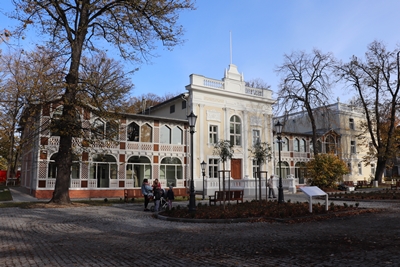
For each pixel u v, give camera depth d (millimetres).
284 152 41938
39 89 19812
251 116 36844
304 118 50750
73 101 18922
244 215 13750
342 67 42969
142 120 30516
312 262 6734
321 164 36312
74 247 8516
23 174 39625
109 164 28703
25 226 12227
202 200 25562
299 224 12398
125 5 19750
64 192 20078
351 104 49438
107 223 13016
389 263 6559
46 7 17969
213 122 33969
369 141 51781
